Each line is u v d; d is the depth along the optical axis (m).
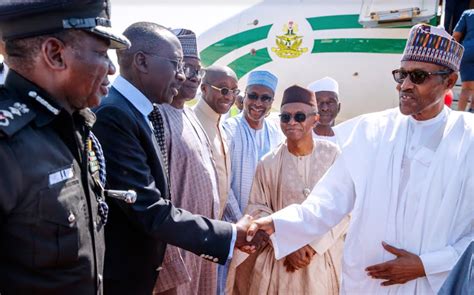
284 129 2.46
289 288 2.39
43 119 1.13
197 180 2.25
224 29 7.23
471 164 1.75
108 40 1.23
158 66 1.80
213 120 2.86
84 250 1.18
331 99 3.75
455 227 1.77
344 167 2.08
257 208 2.52
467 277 1.10
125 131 1.65
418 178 1.82
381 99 6.72
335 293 2.49
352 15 6.59
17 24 1.10
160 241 1.79
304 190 2.46
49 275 1.10
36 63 1.14
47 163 1.09
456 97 5.69
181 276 2.05
